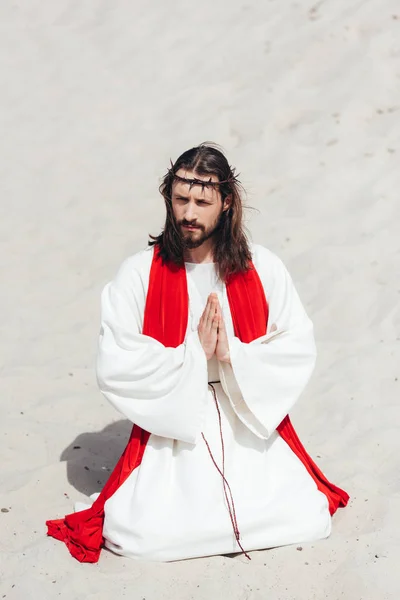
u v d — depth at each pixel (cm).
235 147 1028
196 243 468
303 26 1180
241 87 1116
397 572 456
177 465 479
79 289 833
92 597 439
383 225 883
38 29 1291
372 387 668
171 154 1034
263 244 874
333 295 794
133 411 473
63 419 638
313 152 999
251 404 474
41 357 726
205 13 1271
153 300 484
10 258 880
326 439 602
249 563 464
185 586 447
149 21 1278
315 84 1093
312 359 488
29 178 1016
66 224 936
